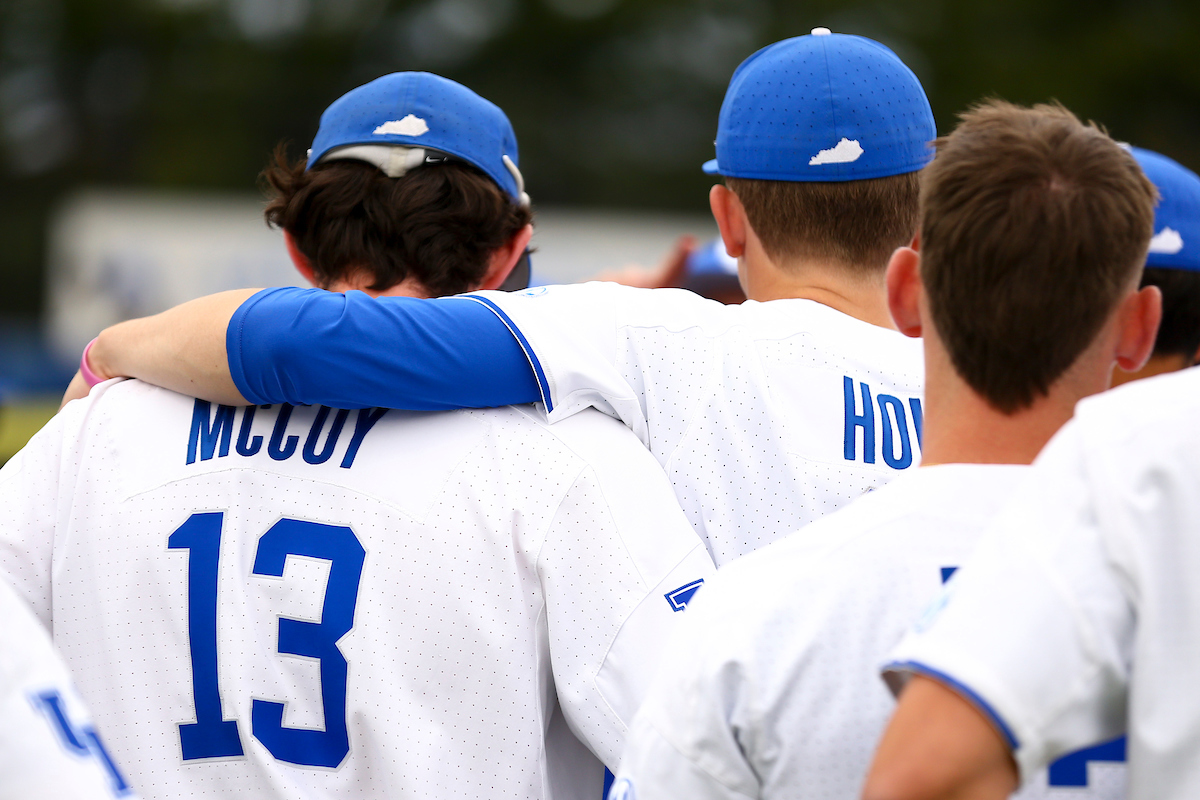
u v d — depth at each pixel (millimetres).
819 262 5664
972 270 3707
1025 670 3029
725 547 5188
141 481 5348
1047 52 91750
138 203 53719
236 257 51438
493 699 5059
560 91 98125
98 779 3336
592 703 5000
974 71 90812
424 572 5098
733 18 97750
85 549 5324
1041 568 3125
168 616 5211
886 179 5578
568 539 5094
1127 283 3721
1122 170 3752
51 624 5500
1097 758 3576
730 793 3740
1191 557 3053
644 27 97375
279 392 5184
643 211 94188
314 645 5113
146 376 5531
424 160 5980
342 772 5094
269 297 5199
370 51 98750
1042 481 3273
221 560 5215
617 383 5242
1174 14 92312
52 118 101250
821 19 94938
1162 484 3115
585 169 93688
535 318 5227
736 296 12930
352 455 5262
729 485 5227
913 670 3145
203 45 98938
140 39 98938
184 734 5180
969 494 3805
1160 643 3031
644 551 5074
